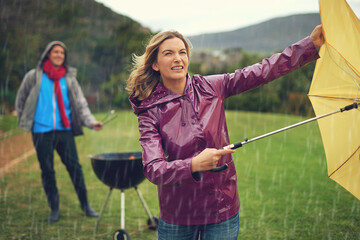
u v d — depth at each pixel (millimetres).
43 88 4242
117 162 3377
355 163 2271
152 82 2064
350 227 3719
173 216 2074
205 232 2090
